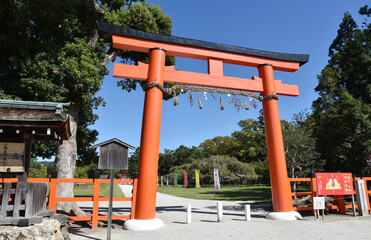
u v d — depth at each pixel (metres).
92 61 9.71
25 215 4.46
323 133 13.80
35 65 8.34
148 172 6.88
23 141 5.16
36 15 9.07
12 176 5.71
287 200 8.16
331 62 18.97
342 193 8.65
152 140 7.11
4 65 8.84
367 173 12.53
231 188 30.62
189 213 7.67
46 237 4.44
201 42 8.65
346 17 19.19
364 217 8.34
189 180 37.69
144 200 6.71
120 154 6.04
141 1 13.74
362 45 16.66
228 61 9.20
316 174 8.52
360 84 16.06
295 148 12.87
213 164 34.69
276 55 9.61
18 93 8.42
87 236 5.95
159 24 13.74
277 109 9.01
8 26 9.19
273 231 6.23
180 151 64.12
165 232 6.18
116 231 6.47
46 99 8.55
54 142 10.88
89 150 15.20
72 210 8.92
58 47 9.20
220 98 8.79
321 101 16.91
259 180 34.47
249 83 9.07
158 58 7.91
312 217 8.49
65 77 8.95
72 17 9.80
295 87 9.71
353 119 12.42
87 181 6.85
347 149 12.62
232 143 48.91
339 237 5.54
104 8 12.04
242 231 6.27
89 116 14.40
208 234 5.96
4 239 3.91
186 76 8.32
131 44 7.89
